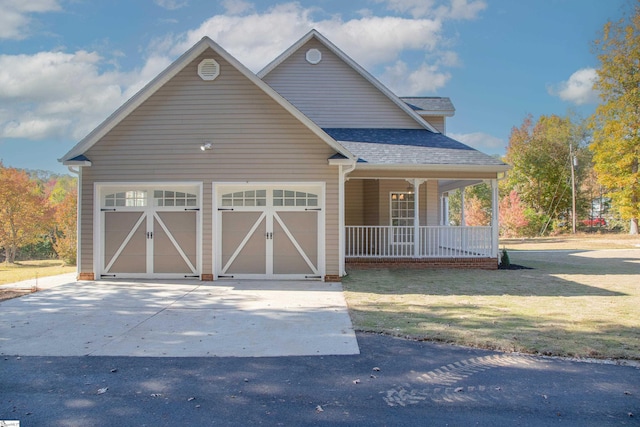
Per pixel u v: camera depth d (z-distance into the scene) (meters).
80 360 5.21
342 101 16.27
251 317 7.36
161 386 4.43
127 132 11.27
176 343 5.89
